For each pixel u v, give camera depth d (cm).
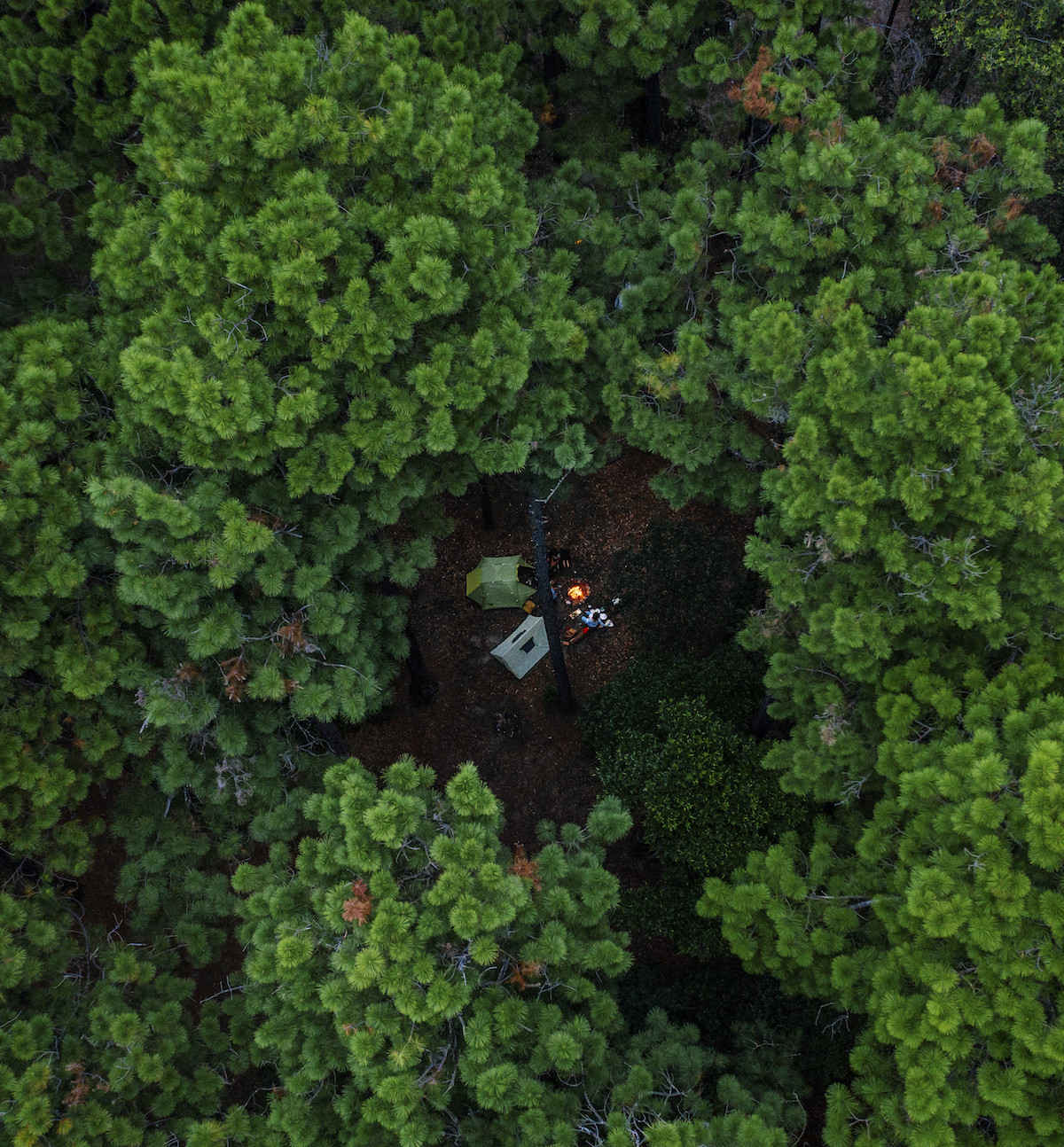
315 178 897
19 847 963
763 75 1076
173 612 882
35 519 895
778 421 1053
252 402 881
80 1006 965
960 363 848
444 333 1005
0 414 869
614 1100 806
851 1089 904
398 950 738
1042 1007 718
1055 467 825
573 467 1102
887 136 1052
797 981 991
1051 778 723
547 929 819
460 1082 822
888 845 895
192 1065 991
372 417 958
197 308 913
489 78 1101
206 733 1038
